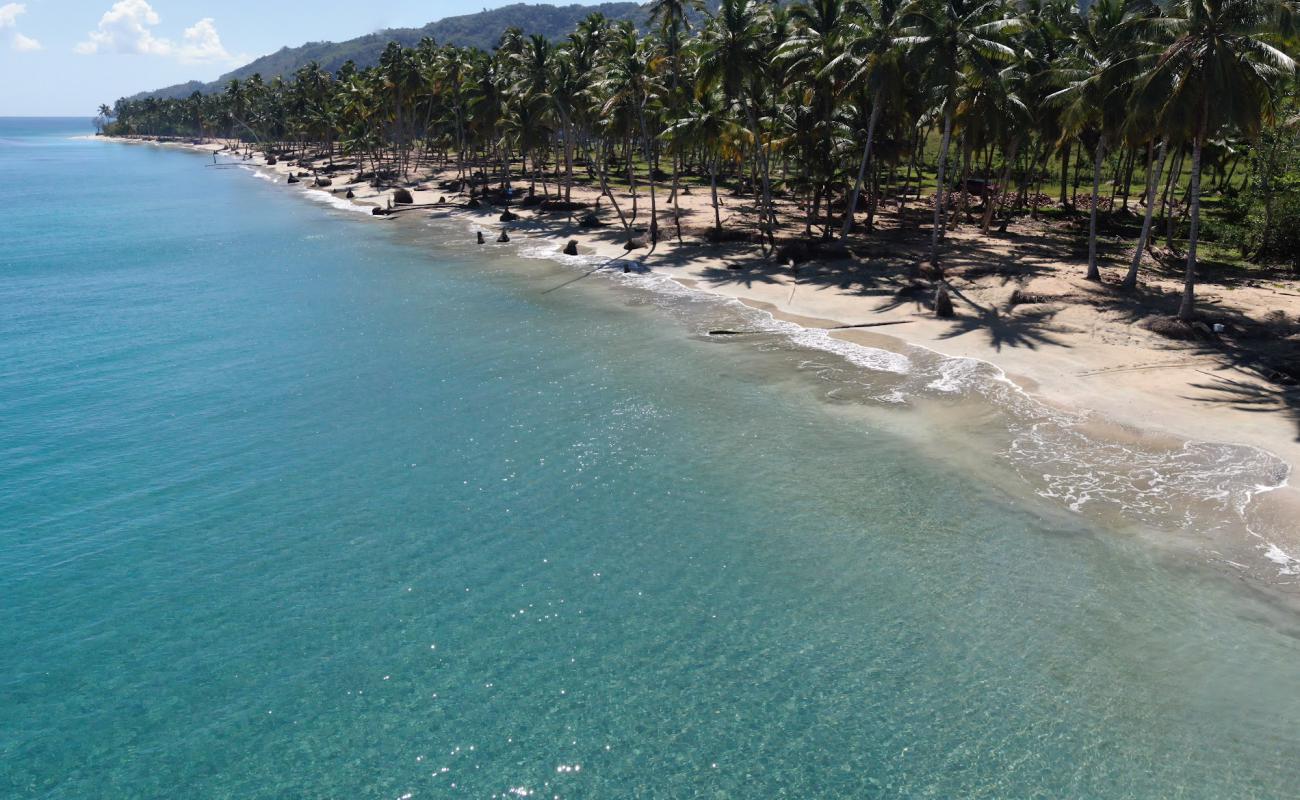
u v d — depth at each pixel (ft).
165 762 42.96
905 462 75.66
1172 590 55.11
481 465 78.18
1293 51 100.53
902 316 122.31
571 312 135.64
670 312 133.08
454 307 141.59
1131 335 106.11
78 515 69.67
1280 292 125.08
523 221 240.94
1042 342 105.91
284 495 72.69
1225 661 48.44
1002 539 62.34
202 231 245.65
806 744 43.37
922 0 138.00
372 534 65.77
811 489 71.51
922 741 43.37
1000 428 81.20
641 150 422.41
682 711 45.91
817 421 86.02
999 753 42.45
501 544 63.87
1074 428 79.97
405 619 54.70
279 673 49.62
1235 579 55.83
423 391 99.04
